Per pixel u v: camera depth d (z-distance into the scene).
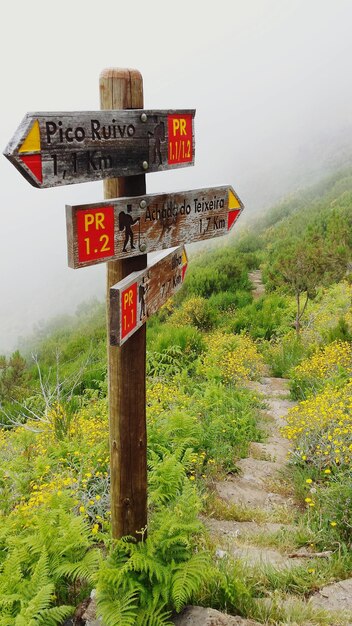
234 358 10.27
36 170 2.02
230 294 20.25
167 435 5.53
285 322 15.20
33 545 3.38
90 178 2.32
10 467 5.49
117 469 3.24
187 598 3.18
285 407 8.55
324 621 3.11
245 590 3.23
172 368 10.43
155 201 2.79
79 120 2.20
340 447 5.09
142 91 2.74
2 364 13.85
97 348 16.95
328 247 18.88
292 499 5.01
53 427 6.34
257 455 6.21
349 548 3.96
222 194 3.44
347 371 8.44
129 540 3.39
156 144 2.74
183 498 3.71
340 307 14.91
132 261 2.85
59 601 3.32
